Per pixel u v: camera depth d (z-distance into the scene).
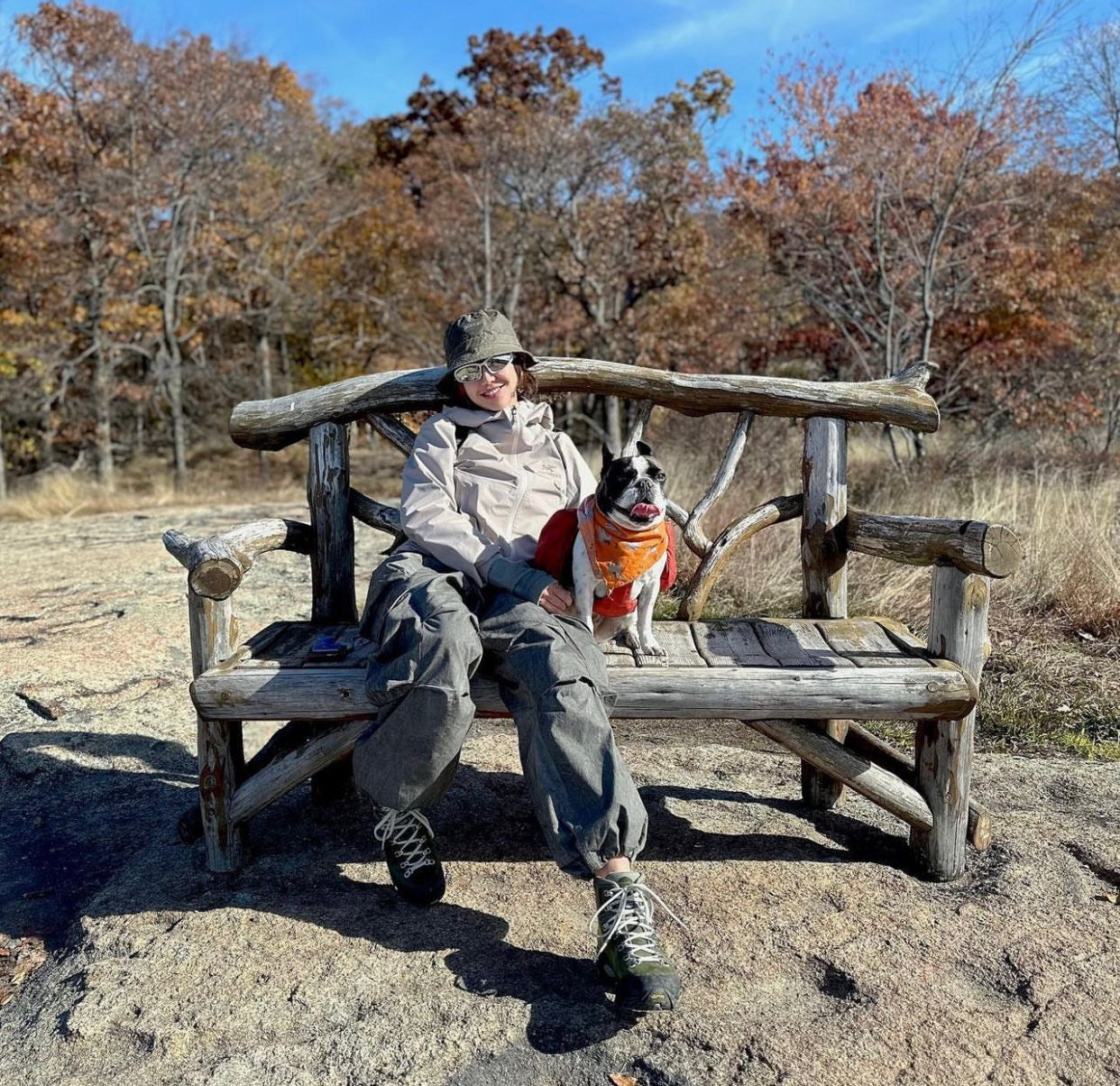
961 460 9.16
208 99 18.78
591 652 2.28
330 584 3.01
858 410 2.94
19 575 6.23
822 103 12.14
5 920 2.44
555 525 2.46
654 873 2.49
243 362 24.06
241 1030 1.92
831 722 2.79
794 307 15.99
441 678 2.14
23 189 17.69
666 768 3.23
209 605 2.43
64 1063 1.86
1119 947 2.15
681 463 8.16
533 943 2.20
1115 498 6.68
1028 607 4.96
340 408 2.99
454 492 2.59
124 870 2.58
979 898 2.36
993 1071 1.79
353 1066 1.83
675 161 17.14
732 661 2.46
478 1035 1.90
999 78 10.91
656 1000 1.87
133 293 19.58
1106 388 12.22
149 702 3.82
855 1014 1.94
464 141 18.47
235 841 2.52
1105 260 13.07
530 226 17.77
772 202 12.79
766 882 2.45
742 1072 1.79
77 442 21.06
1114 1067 1.79
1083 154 12.30
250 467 23.59
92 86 17.97
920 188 11.48
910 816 2.44
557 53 26.06
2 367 18.27
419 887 2.32
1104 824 2.76
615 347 17.92
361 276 23.95
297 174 22.39
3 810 3.02
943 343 13.06
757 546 5.77
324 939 2.22
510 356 2.60
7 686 3.91
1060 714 3.74
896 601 4.90
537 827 2.77
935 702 2.35
